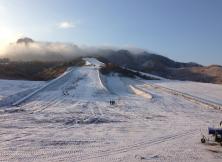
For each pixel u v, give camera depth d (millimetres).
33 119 28062
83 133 22266
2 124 24484
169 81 120750
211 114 41250
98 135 21703
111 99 53688
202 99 60750
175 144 19953
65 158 15297
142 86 90562
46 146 17562
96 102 48156
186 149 18500
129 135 22281
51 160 14805
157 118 33812
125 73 125750
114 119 30797
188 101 57594
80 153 16406
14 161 14312
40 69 153125
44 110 36469
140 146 18797
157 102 52781
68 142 18859
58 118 29234
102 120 29453
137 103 49719
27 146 17312
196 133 24312
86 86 71812
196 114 40312
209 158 16594
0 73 104062
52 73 119312
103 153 16656
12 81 81500
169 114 38531
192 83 112938
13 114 31078
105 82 91125
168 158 16156
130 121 30203
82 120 28672
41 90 60594
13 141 18375
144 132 23922
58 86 69688
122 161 15234
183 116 37125
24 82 80625
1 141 18250
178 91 76875
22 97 49281
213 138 21984
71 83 77000
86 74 101000
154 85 92938
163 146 19172
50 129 23422
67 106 41750
